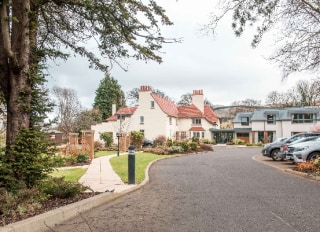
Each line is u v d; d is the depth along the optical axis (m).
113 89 78.62
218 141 65.69
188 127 60.22
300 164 16.28
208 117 65.81
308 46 14.70
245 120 64.38
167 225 6.38
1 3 7.12
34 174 7.79
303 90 61.78
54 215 6.44
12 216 6.21
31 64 8.32
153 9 8.78
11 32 7.97
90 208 7.89
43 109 8.39
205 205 8.30
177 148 33.31
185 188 11.20
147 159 23.44
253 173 15.87
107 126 55.97
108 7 8.64
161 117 53.53
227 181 12.98
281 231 5.90
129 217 7.06
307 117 58.22
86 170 15.82
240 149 45.66
